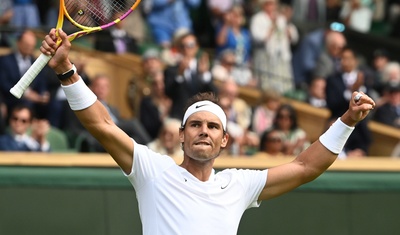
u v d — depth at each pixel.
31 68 16.73
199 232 16.94
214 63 38.38
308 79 39.72
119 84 37.59
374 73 40.25
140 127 31.62
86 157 25.56
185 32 35.53
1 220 24.95
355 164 26.33
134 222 25.28
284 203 25.89
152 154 17.31
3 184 25.02
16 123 29.17
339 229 26.02
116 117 31.61
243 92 37.56
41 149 29.48
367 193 26.16
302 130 35.22
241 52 39.25
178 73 33.78
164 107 33.47
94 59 37.44
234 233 17.22
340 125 17.70
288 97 38.81
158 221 17.08
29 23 38.44
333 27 40.56
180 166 17.38
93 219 25.19
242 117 34.62
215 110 17.28
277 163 26.31
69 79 16.80
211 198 17.14
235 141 31.86
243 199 17.47
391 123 37.03
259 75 39.16
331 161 17.80
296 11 43.75
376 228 26.14
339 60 39.47
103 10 19.67
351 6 44.66
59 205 25.11
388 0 47.09
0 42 36.41
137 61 37.72
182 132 17.58
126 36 38.38
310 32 40.50
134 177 17.23
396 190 26.20
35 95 32.69
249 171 17.72
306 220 25.94
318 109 37.28
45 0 39.34
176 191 17.11
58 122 32.56
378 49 41.47
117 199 25.28
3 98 32.50
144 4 39.84
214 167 25.92
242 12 40.56
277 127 32.19
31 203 25.05
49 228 25.08
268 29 39.47
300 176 17.77
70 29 37.56
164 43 39.31
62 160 25.36
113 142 17.05
